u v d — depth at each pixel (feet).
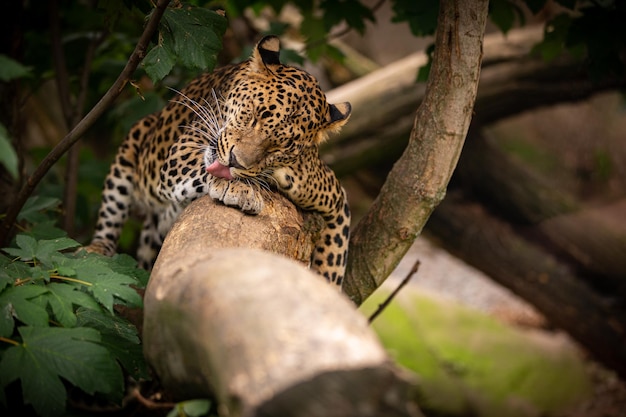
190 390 14.65
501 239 53.67
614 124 91.91
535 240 55.11
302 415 10.69
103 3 24.79
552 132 93.09
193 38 21.89
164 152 27.81
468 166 53.88
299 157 24.53
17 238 18.75
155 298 15.02
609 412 52.90
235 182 21.09
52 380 15.61
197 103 27.20
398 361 55.62
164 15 21.89
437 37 23.35
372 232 25.63
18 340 16.94
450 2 22.80
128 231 37.19
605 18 31.04
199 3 32.37
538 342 59.31
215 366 12.54
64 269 17.89
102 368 15.99
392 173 25.08
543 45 34.88
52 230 23.43
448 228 53.83
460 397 53.57
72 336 16.26
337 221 26.53
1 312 16.48
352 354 11.10
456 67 23.04
